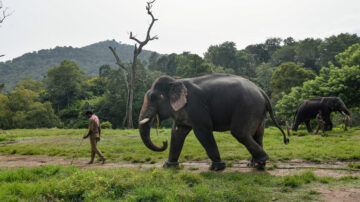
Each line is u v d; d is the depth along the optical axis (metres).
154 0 29.38
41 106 57.94
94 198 4.24
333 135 12.06
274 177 5.25
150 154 8.82
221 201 4.04
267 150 8.35
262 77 72.94
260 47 112.06
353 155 6.76
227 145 9.78
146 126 6.61
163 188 4.56
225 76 6.49
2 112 55.38
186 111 6.17
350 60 26.78
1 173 5.68
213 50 100.25
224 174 5.62
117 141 12.38
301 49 83.38
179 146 6.72
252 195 4.22
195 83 6.38
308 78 46.25
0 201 4.09
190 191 4.47
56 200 4.25
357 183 4.70
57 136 16.14
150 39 30.06
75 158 8.72
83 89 80.00
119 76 53.75
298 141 10.10
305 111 15.00
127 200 4.12
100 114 55.22
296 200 4.01
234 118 5.96
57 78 75.75
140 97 50.59
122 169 5.91
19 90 59.69
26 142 13.49
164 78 6.65
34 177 5.48
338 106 14.34
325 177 5.02
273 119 6.64
